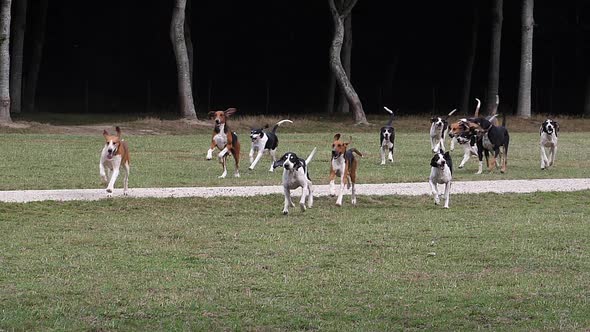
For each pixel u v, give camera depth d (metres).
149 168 24.95
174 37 44.16
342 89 46.41
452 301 11.15
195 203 18.33
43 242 14.45
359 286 11.79
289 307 10.80
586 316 10.63
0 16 39.72
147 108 55.53
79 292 11.27
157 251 13.84
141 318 10.33
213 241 14.72
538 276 12.49
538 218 17.55
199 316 10.42
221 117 22.95
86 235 15.07
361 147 33.31
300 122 44.78
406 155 30.03
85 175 22.91
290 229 15.87
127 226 15.98
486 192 20.59
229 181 22.03
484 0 57.12
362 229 15.91
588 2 55.66
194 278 12.09
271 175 23.56
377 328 10.12
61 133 37.91
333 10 46.69
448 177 18.64
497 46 50.91
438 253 13.93
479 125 24.88
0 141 32.66
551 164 26.98
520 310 10.84
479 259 13.56
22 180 21.61
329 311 10.67
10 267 12.57
